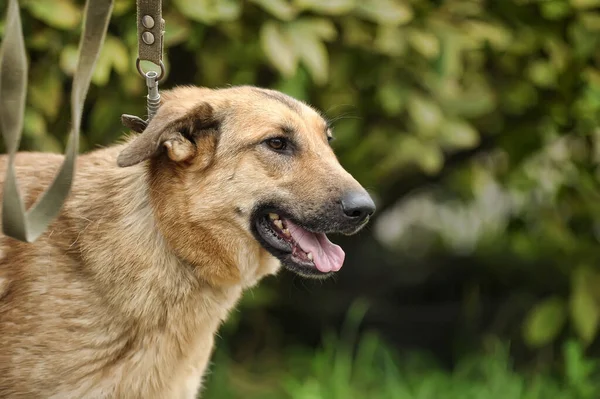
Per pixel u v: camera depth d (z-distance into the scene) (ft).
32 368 14.99
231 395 25.98
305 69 22.50
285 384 25.86
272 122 15.99
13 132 11.44
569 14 24.26
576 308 25.26
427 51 22.09
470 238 35.47
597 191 25.70
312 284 31.07
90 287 15.35
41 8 20.03
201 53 22.44
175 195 15.67
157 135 14.44
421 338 30.32
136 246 15.58
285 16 20.93
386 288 32.14
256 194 15.87
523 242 29.32
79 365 15.20
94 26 12.11
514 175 28.37
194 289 16.01
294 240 16.05
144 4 14.82
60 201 12.30
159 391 16.12
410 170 29.96
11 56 11.37
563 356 27.63
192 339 16.28
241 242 16.10
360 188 15.76
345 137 23.80
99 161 16.58
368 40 22.72
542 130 26.61
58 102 21.52
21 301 15.07
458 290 32.19
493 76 25.99
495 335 28.94
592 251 26.25
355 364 27.48
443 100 23.84
